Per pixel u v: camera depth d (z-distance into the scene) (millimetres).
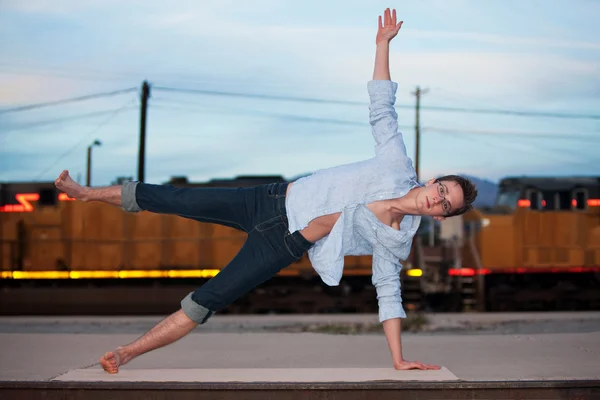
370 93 3367
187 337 5480
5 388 2922
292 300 14367
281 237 3137
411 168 3236
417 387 2838
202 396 2865
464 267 15414
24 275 14750
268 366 3947
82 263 14820
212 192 3205
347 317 9508
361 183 3115
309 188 3127
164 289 14383
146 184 3266
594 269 14641
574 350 4586
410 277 14477
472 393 2848
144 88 20891
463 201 3102
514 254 14797
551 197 14961
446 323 8953
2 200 15062
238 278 3131
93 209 14891
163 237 14789
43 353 4477
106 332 8078
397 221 3223
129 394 2891
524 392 2848
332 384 2838
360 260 14484
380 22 3480
